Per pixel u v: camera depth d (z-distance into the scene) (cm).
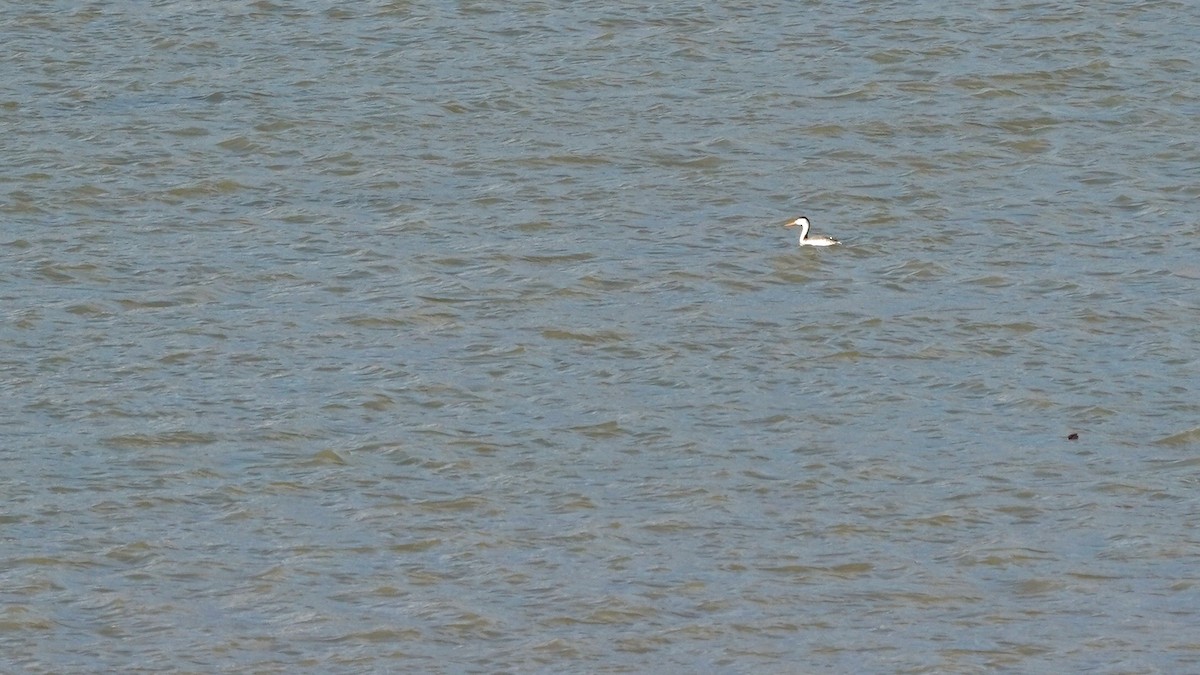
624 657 3716
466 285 5359
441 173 6081
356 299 5269
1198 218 5797
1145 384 4834
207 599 3888
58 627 3781
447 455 4475
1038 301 5284
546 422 4641
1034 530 4181
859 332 5106
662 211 5856
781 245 5625
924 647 3750
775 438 4581
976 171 6134
